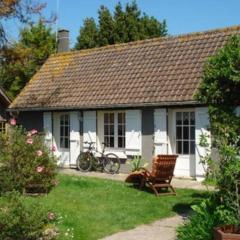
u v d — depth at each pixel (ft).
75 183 52.29
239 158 26.96
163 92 61.46
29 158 46.57
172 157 47.32
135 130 64.69
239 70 29.58
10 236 25.18
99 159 68.28
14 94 113.50
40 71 84.74
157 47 71.82
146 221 36.01
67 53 85.10
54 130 75.66
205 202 29.19
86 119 70.79
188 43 68.13
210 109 30.78
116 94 66.85
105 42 128.88
